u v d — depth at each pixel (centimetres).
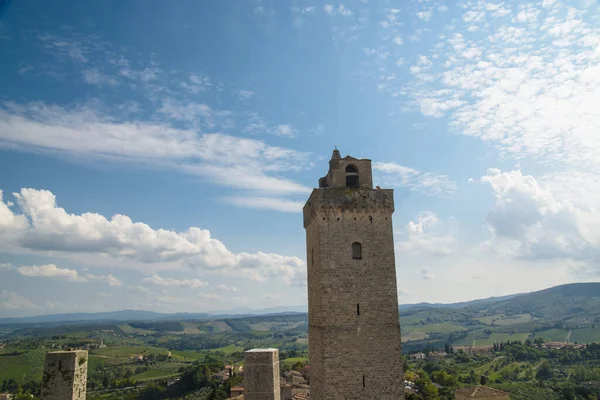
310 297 5797
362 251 5222
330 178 5706
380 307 5112
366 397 4891
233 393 14850
